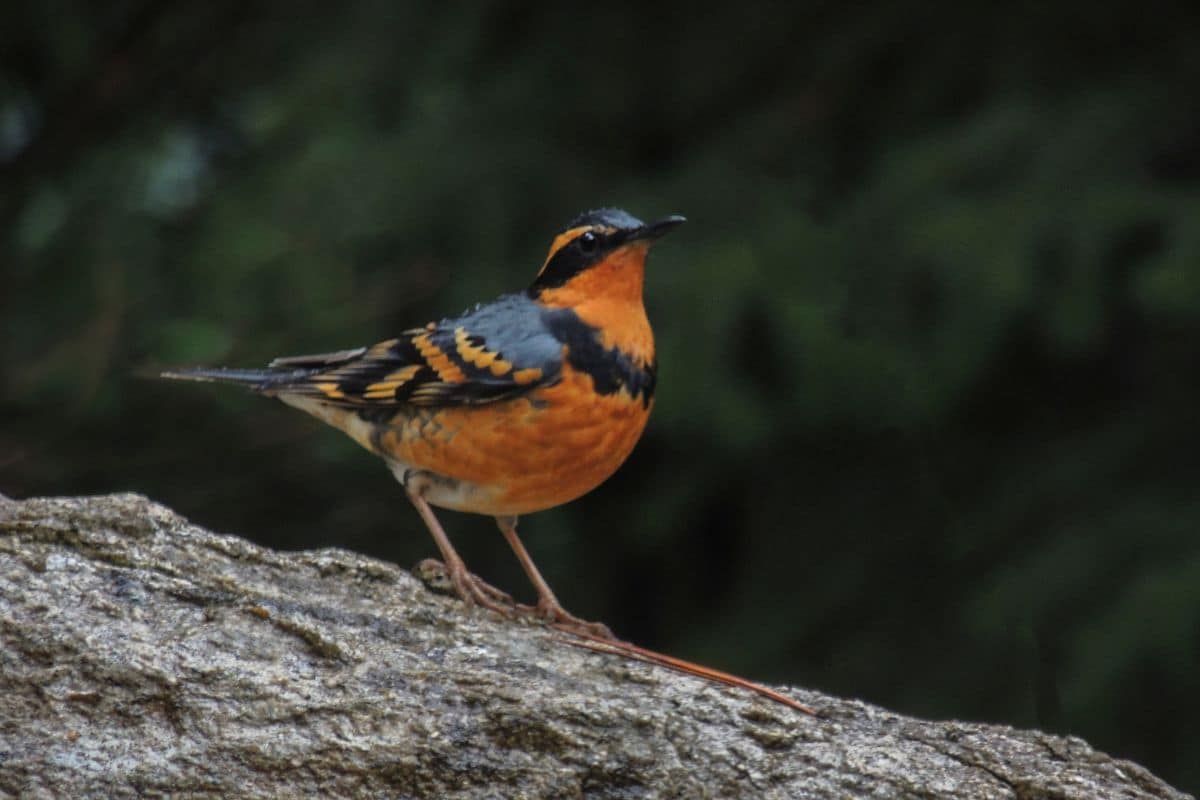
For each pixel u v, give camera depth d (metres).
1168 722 11.84
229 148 15.80
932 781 6.46
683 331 12.62
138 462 13.66
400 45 14.30
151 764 6.14
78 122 15.28
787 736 6.56
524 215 13.78
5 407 13.58
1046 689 12.46
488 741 6.36
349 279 13.70
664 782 6.34
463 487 8.40
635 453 14.48
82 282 14.60
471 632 6.98
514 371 8.01
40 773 6.07
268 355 13.45
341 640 6.66
